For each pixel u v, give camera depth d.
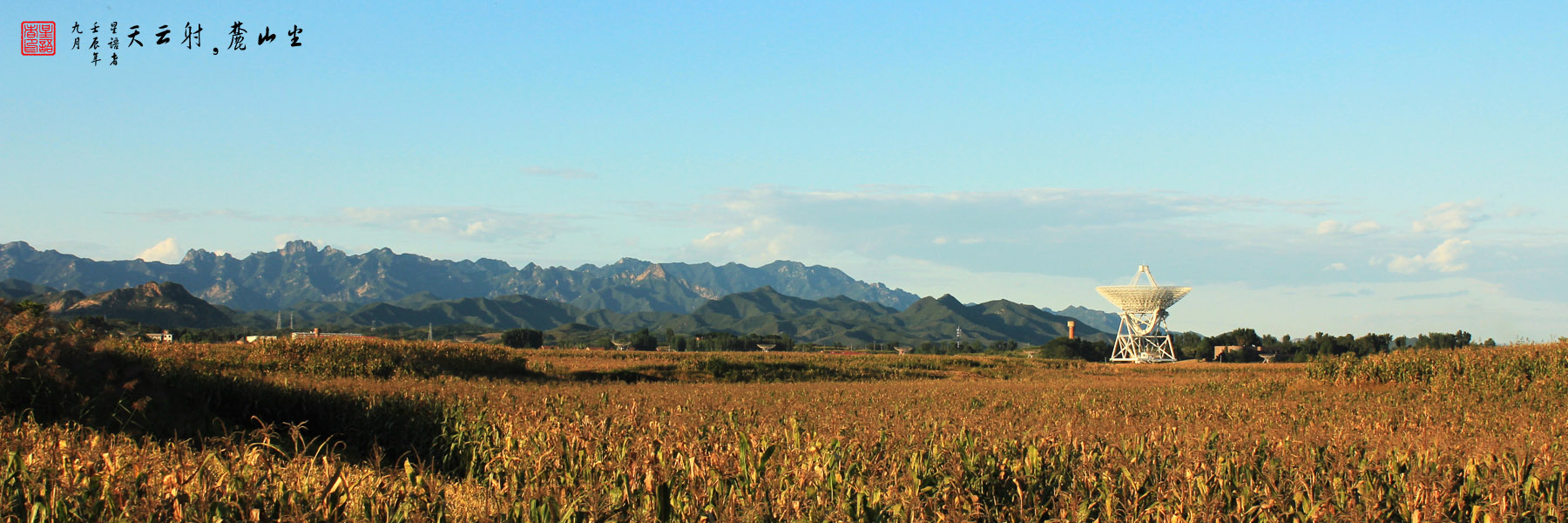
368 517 8.91
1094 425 15.87
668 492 9.38
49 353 15.45
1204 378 46.19
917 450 12.21
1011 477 11.04
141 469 9.59
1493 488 10.28
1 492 8.79
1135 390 32.78
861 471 10.95
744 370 51.97
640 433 13.84
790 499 9.67
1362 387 33.56
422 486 9.74
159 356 27.12
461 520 9.21
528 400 19.56
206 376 19.94
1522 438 14.47
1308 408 23.56
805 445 12.53
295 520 8.32
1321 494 10.35
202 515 8.52
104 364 16.88
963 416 18.41
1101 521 9.77
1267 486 10.30
